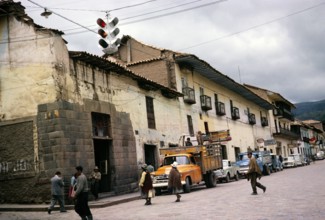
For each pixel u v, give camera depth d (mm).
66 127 16516
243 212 9891
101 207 14766
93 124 18844
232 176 27172
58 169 15906
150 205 13891
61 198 13828
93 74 19297
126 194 19609
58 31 17109
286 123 68250
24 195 16328
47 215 13047
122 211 12680
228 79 36406
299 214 8922
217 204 12195
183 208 11883
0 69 17641
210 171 21656
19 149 16750
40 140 16391
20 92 17109
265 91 54906
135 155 21844
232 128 40375
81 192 9211
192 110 31469
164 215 10508
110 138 19750
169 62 29234
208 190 19281
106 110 19781
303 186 16297
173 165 14688
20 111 17000
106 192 19344
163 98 27062
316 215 8625
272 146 55688
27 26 17453
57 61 16859
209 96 35344
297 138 70688
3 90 17453
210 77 35438
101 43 11953
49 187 15922
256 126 49594
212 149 22562
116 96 20953
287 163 48719
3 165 16922
